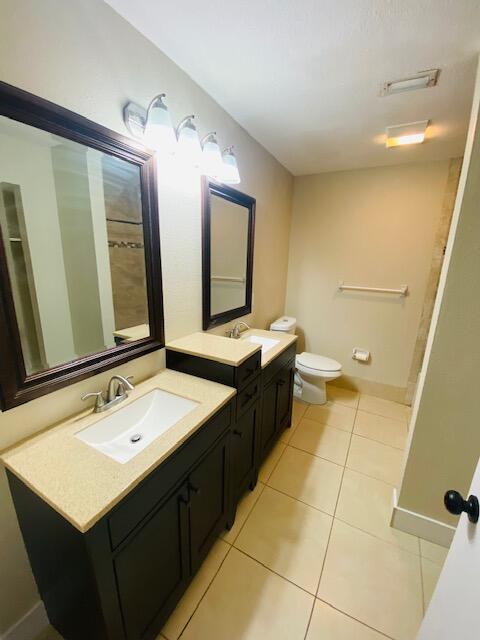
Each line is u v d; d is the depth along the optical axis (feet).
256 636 3.49
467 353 4.02
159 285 4.48
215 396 4.02
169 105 4.22
